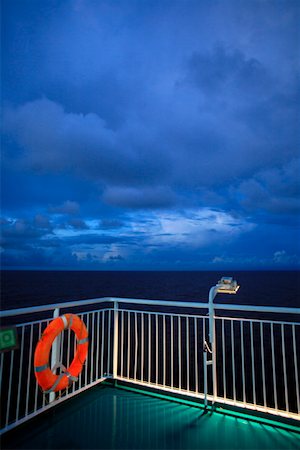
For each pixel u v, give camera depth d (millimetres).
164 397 3391
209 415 3010
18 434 2658
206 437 2637
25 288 65875
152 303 3635
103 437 2625
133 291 59531
